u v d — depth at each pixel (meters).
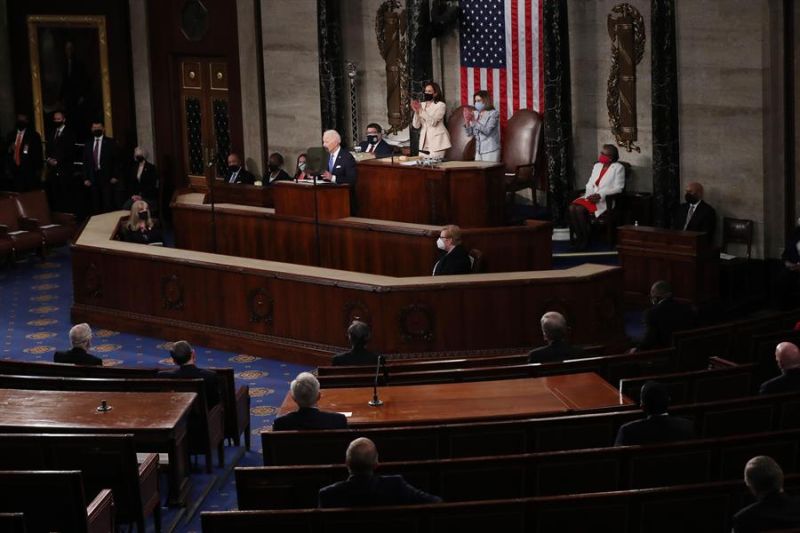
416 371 9.40
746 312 14.15
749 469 5.61
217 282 13.13
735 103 14.94
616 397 8.16
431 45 17.69
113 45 20.09
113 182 19.23
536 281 11.80
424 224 13.93
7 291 15.85
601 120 16.78
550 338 9.45
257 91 19.00
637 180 16.53
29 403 8.31
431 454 7.43
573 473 6.76
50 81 20.50
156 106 20.11
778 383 8.17
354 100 18.09
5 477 6.62
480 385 8.52
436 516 5.91
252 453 9.90
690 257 13.43
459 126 17.58
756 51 14.65
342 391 8.49
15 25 20.38
